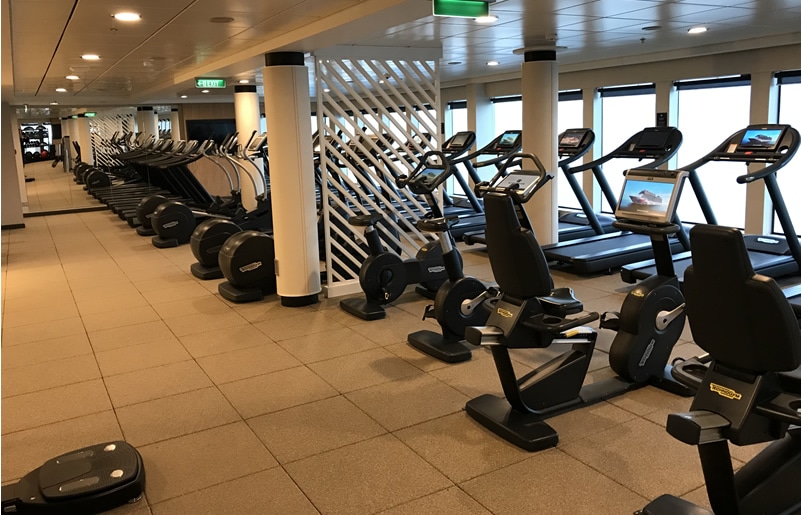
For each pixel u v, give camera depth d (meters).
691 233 2.24
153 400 4.16
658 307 3.93
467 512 2.83
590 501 2.87
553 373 3.66
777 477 2.44
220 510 2.94
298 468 3.27
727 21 5.92
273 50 5.71
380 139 6.55
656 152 6.89
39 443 3.63
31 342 5.37
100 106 16.50
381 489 3.05
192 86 10.41
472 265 7.61
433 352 4.72
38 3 4.11
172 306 6.34
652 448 3.30
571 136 7.98
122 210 12.54
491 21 5.34
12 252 9.44
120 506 2.99
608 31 6.25
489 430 3.58
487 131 12.55
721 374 2.32
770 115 7.64
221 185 14.88
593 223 7.90
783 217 5.71
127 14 4.56
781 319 2.07
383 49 6.37
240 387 4.31
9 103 13.34
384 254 5.77
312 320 5.74
